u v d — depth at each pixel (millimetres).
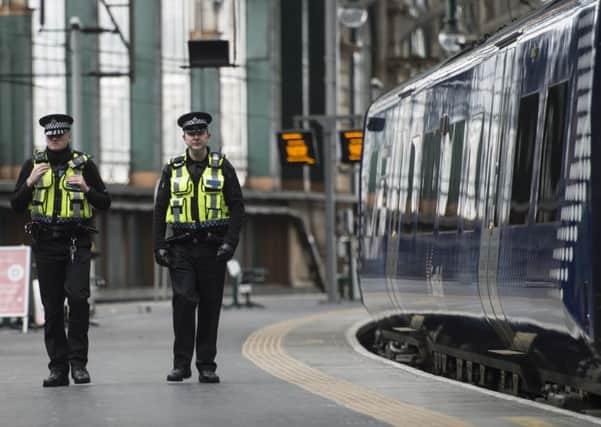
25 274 65688
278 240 148125
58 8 127812
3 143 124875
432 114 44219
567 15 30781
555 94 31125
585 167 28750
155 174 134375
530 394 39406
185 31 137125
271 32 144250
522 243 33219
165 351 47938
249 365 39938
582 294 28797
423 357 49594
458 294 40281
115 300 130375
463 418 26062
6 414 26969
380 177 53062
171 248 33531
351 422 25219
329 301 106625
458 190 40250
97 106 129875
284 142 89750
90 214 33062
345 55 154625
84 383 33312
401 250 48469
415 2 167375
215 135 139750
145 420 25734
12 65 124938
